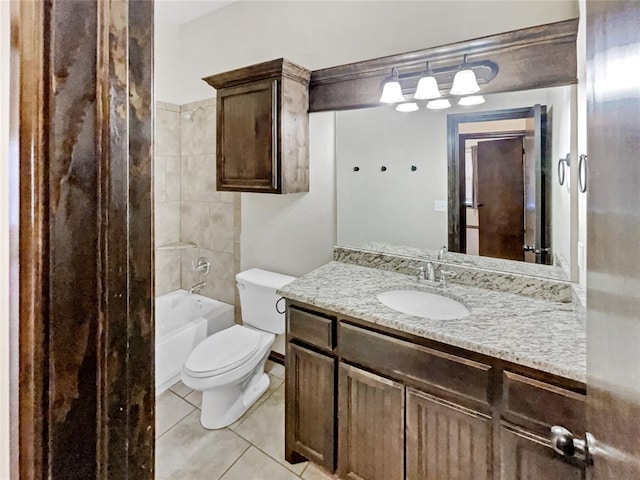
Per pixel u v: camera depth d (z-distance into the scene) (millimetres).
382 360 1352
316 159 2244
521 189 1652
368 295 1588
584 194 1313
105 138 411
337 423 1512
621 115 474
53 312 374
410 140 1921
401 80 1877
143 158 465
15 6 371
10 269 380
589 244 652
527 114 1610
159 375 2277
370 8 2006
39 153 365
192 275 3021
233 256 2768
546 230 1602
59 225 375
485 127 1718
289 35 2332
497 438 1119
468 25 1735
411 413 1289
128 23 440
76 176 388
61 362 381
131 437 455
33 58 365
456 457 1200
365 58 2041
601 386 566
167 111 2900
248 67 2059
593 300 620
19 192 370
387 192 2016
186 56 2910
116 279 428
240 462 1700
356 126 2080
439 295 1671
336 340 1493
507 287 1648
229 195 2740
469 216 1796
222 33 2674
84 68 394
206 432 1897
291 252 2443
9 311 384
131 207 448
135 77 451
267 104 2043
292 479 1604
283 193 2062
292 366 1643
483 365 1130
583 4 1337
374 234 2080
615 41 493
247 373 1951
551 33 1470
